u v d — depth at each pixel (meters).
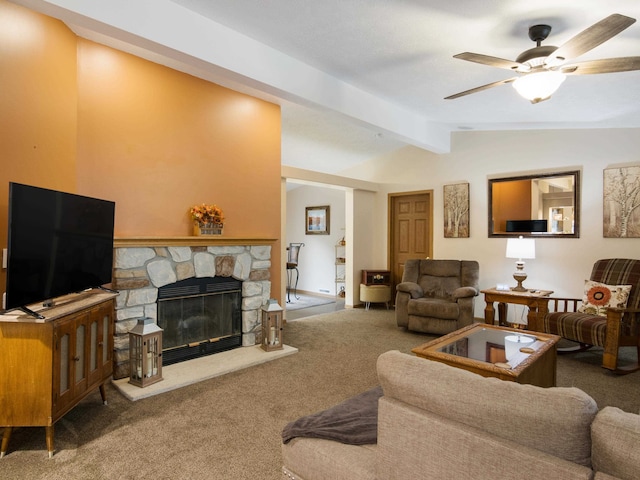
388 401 1.28
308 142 6.27
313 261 8.55
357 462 1.42
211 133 3.96
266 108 4.50
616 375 3.47
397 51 3.00
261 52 2.97
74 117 3.01
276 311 4.00
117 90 3.30
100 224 2.85
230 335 4.05
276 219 4.64
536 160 5.28
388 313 6.28
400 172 6.80
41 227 2.23
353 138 6.11
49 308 2.33
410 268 5.70
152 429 2.43
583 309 4.09
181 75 3.73
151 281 3.40
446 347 2.81
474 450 1.07
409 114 4.73
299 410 2.71
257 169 4.41
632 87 3.38
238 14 2.57
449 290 5.29
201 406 2.77
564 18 2.37
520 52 2.93
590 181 4.84
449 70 3.35
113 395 2.95
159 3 2.42
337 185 6.36
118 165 3.30
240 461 2.09
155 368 3.12
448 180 6.15
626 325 3.61
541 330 4.31
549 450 1.00
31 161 2.58
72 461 2.09
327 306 7.10
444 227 6.15
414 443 1.19
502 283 5.57
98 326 2.68
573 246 4.95
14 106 2.45
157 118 3.55
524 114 4.45
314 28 2.71
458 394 1.14
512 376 2.22
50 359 2.12
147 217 3.49
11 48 2.42
